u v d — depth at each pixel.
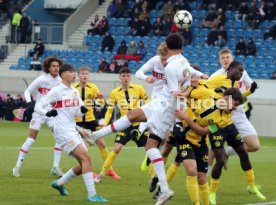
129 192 15.23
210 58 43.75
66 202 13.39
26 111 43.78
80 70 18.28
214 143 14.19
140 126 17.08
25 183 16.08
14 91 45.28
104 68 44.59
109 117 18.58
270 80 40.09
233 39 45.47
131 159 23.11
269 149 29.47
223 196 15.20
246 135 16.00
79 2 54.28
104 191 15.34
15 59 49.59
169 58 12.84
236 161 23.33
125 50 45.75
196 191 12.30
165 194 12.48
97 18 49.44
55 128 13.80
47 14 55.78
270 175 19.47
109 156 16.98
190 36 45.38
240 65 15.55
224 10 47.47
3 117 44.97
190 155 12.40
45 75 17.72
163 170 12.65
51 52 48.62
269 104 39.81
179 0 48.72
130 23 48.78
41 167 19.66
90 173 13.60
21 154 17.42
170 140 13.08
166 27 46.59
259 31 45.41
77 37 50.09
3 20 53.84
